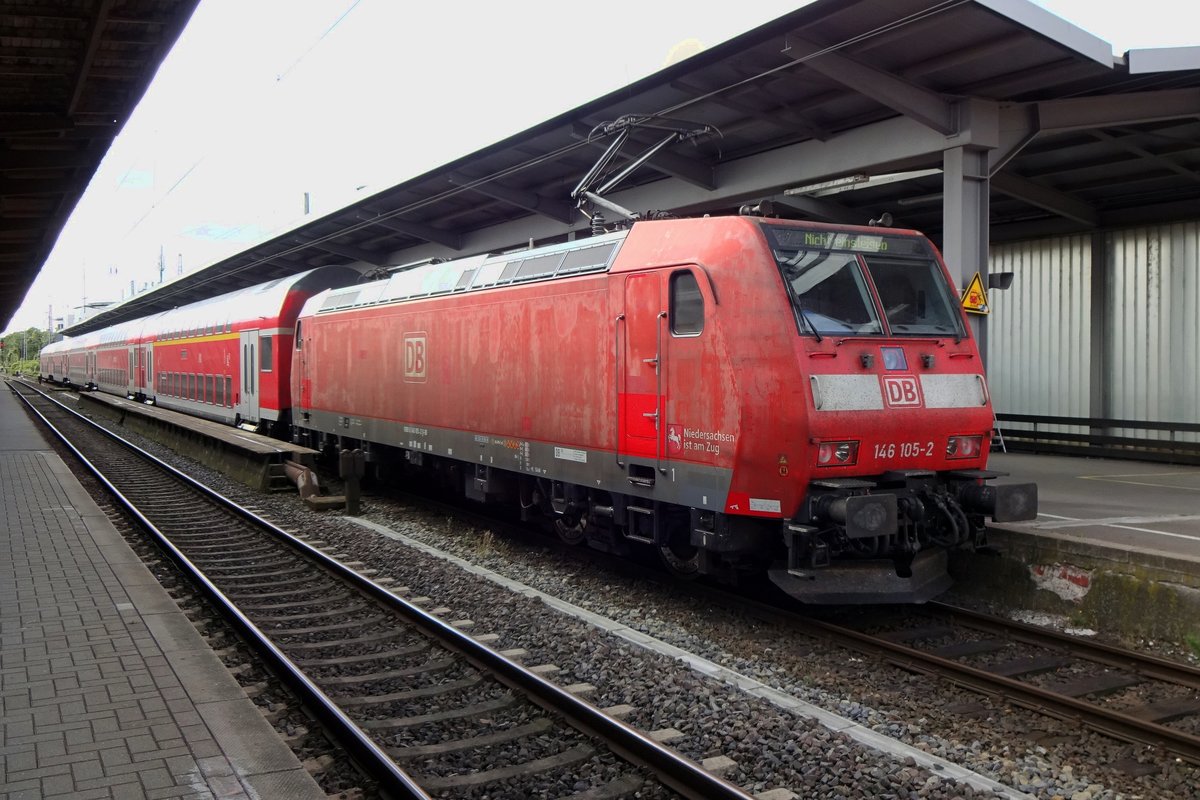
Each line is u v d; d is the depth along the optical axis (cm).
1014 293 2108
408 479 1686
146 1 954
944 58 1122
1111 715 562
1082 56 1087
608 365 906
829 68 1116
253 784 401
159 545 1045
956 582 913
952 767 491
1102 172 1647
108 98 1276
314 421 1738
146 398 3356
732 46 1079
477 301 1160
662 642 715
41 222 2180
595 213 1233
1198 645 706
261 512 1351
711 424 775
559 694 549
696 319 799
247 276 3350
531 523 1292
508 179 1764
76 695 507
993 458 1852
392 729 536
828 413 726
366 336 1507
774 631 777
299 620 780
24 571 829
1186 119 1355
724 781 432
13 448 2125
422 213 2077
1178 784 498
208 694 511
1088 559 797
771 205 816
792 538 732
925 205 1808
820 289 775
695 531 811
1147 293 1825
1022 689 612
